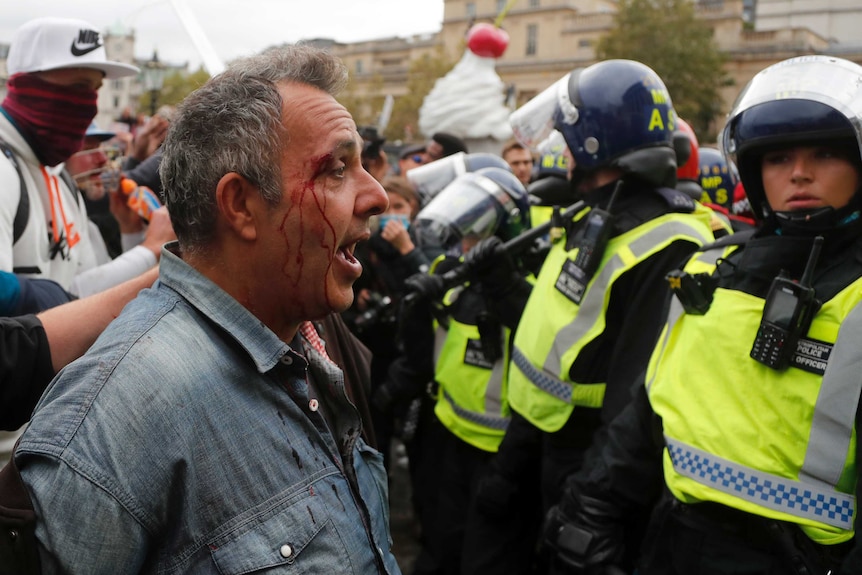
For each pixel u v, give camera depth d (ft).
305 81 3.31
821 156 4.72
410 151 18.40
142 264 6.36
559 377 6.84
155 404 2.99
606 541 5.70
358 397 5.05
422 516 10.01
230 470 3.08
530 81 147.33
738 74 111.86
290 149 3.20
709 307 5.08
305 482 3.23
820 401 4.38
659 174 6.81
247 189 3.19
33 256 6.42
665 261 6.37
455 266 9.61
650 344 6.23
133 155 13.05
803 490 4.44
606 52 89.15
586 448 6.95
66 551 2.86
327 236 3.27
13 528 2.84
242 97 3.17
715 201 11.27
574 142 7.15
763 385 4.64
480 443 8.68
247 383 3.22
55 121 6.63
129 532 2.94
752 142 4.90
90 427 2.93
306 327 4.47
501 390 8.59
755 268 4.92
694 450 4.84
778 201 4.91
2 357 3.90
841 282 4.54
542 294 7.34
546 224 8.04
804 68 4.86
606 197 7.12
